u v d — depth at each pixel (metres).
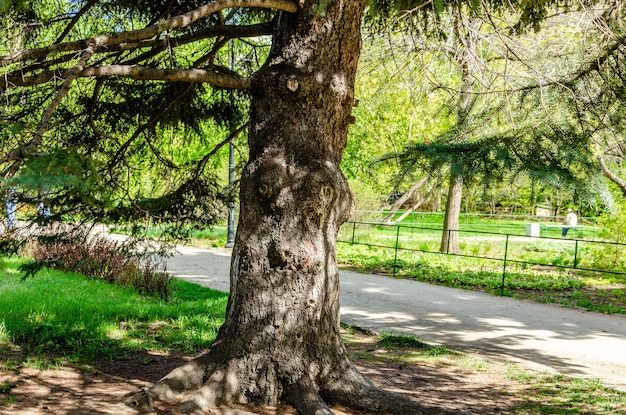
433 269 16.20
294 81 4.83
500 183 6.46
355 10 5.02
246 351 4.82
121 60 6.40
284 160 4.88
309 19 4.89
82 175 3.04
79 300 9.14
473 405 5.61
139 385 5.59
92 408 4.71
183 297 10.55
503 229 33.59
